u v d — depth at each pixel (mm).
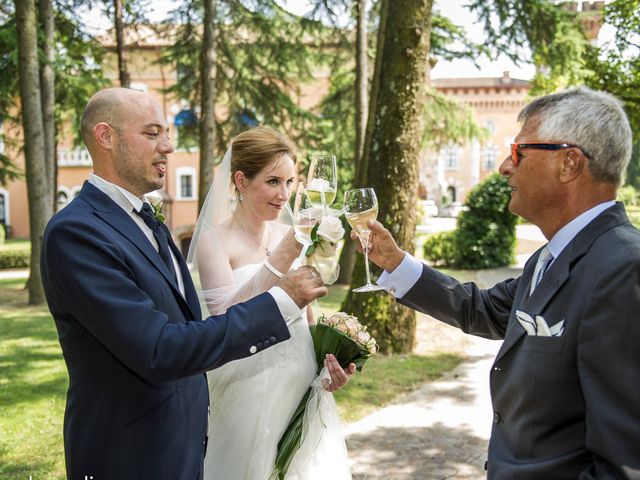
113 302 1479
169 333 1484
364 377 5324
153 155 1762
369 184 5988
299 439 2268
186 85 13914
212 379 2293
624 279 1281
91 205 1680
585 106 1455
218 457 2262
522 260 15391
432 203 38031
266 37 13617
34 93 9391
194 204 31797
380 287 1968
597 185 1474
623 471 1178
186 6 12898
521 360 1453
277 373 2246
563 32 10742
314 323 2658
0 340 7199
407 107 5805
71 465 1675
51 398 4910
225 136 14320
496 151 46406
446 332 7250
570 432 1375
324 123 14570
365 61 11664
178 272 1979
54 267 1534
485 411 4527
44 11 10484
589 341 1290
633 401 1220
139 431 1646
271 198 2369
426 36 5816
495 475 1479
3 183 15719
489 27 10477
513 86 45500
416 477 3441
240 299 2102
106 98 1735
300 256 1892
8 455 3727
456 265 14258
